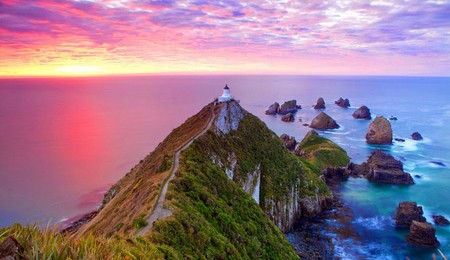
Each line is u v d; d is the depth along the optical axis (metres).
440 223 79.81
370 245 71.12
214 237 37.59
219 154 69.25
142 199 42.88
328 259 66.25
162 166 55.03
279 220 77.81
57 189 121.00
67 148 177.25
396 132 191.62
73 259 11.42
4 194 116.44
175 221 34.66
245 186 70.69
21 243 11.17
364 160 137.00
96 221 50.81
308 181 91.50
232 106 91.50
